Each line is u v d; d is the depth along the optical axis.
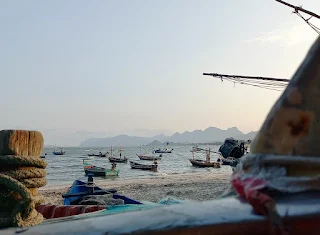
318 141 2.24
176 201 7.73
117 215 1.96
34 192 5.26
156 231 1.68
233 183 2.25
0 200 4.83
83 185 16.75
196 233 1.67
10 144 5.11
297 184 1.95
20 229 1.95
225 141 25.69
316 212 1.72
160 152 148.88
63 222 1.96
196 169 62.06
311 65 2.38
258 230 1.70
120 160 80.00
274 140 2.31
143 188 28.73
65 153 153.25
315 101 2.32
